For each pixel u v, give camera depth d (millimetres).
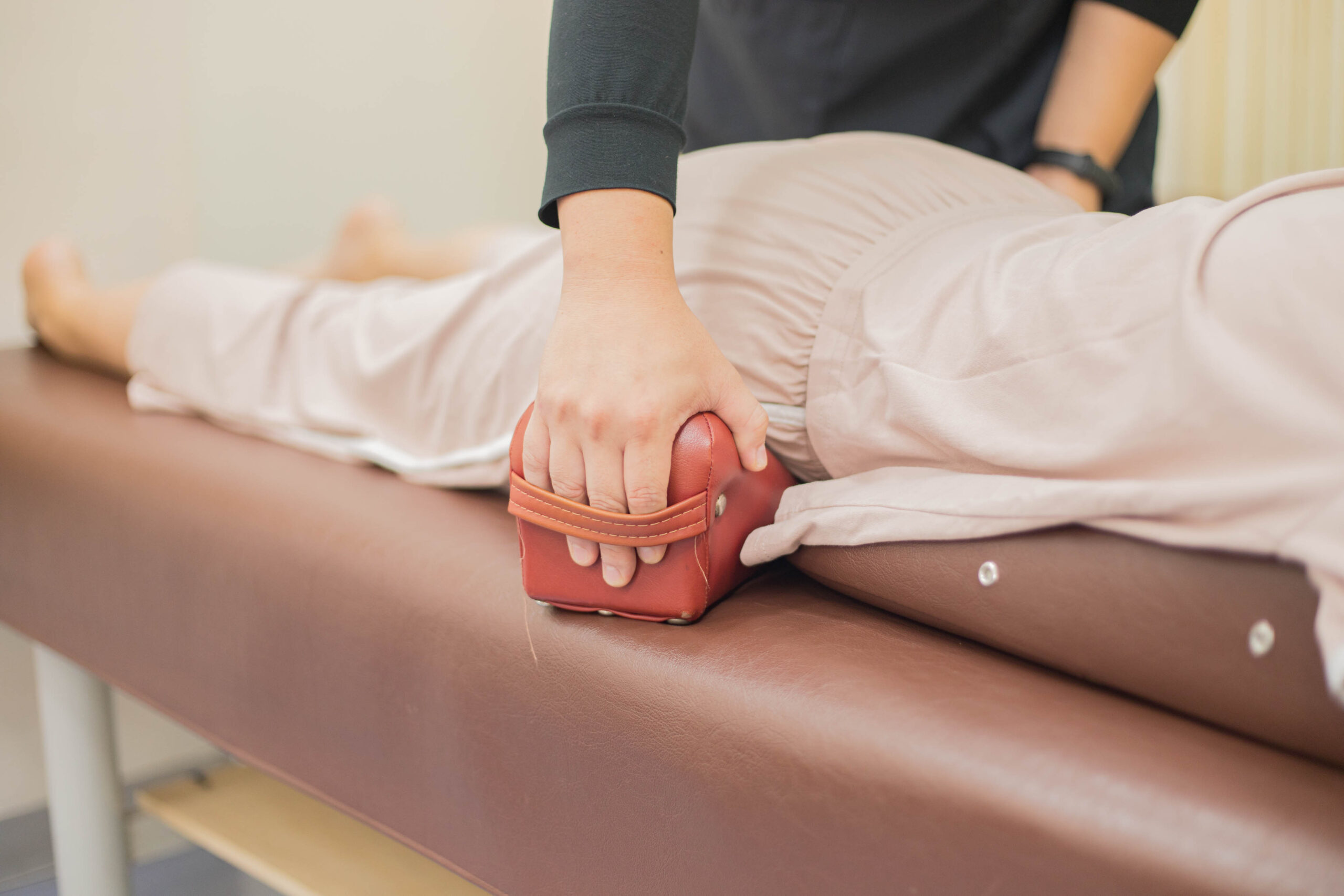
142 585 724
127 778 1340
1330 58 1968
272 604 628
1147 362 375
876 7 723
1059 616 398
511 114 1701
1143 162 880
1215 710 364
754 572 551
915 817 365
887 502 457
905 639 458
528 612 514
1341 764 338
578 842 475
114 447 787
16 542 834
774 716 411
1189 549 360
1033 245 480
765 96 789
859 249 548
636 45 473
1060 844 331
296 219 1507
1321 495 321
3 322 1251
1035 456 403
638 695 452
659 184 477
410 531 603
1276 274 344
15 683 1247
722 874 421
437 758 539
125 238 1346
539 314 647
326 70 1495
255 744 650
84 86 1288
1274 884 294
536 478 478
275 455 767
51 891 1227
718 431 467
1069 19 810
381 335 773
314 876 868
